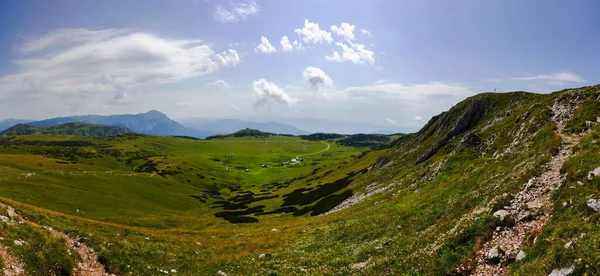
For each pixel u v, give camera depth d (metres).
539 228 17.89
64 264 20.69
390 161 106.12
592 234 14.69
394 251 25.39
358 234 35.78
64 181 88.88
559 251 14.68
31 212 29.83
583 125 34.78
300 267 28.36
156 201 99.19
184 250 35.38
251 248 38.97
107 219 65.25
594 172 19.34
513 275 15.69
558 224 16.92
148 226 66.19
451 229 23.66
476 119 87.06
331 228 43.12
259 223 71.25
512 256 17.27
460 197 31.92
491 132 62.88
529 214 19.80
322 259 29.98
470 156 54.72
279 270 27.94
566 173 21.95
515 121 56.16
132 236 38.38
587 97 43.03
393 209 42.72
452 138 83.06
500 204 22.34
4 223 21.16
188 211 98.38
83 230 33.03
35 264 18.97
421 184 54.09
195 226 71.19
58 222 31.94
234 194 142.50
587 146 24.75
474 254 18.94
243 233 53.34
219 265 30.23
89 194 81.31
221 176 192.75
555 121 42.25
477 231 20.50
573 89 52.47
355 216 48.97
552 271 14.16
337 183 109.94
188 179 153.75
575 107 41.81
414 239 26.33
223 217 84.38
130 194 96.94
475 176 38.38
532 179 24.09
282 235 46.59
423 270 19.73
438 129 100.50
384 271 21.67
